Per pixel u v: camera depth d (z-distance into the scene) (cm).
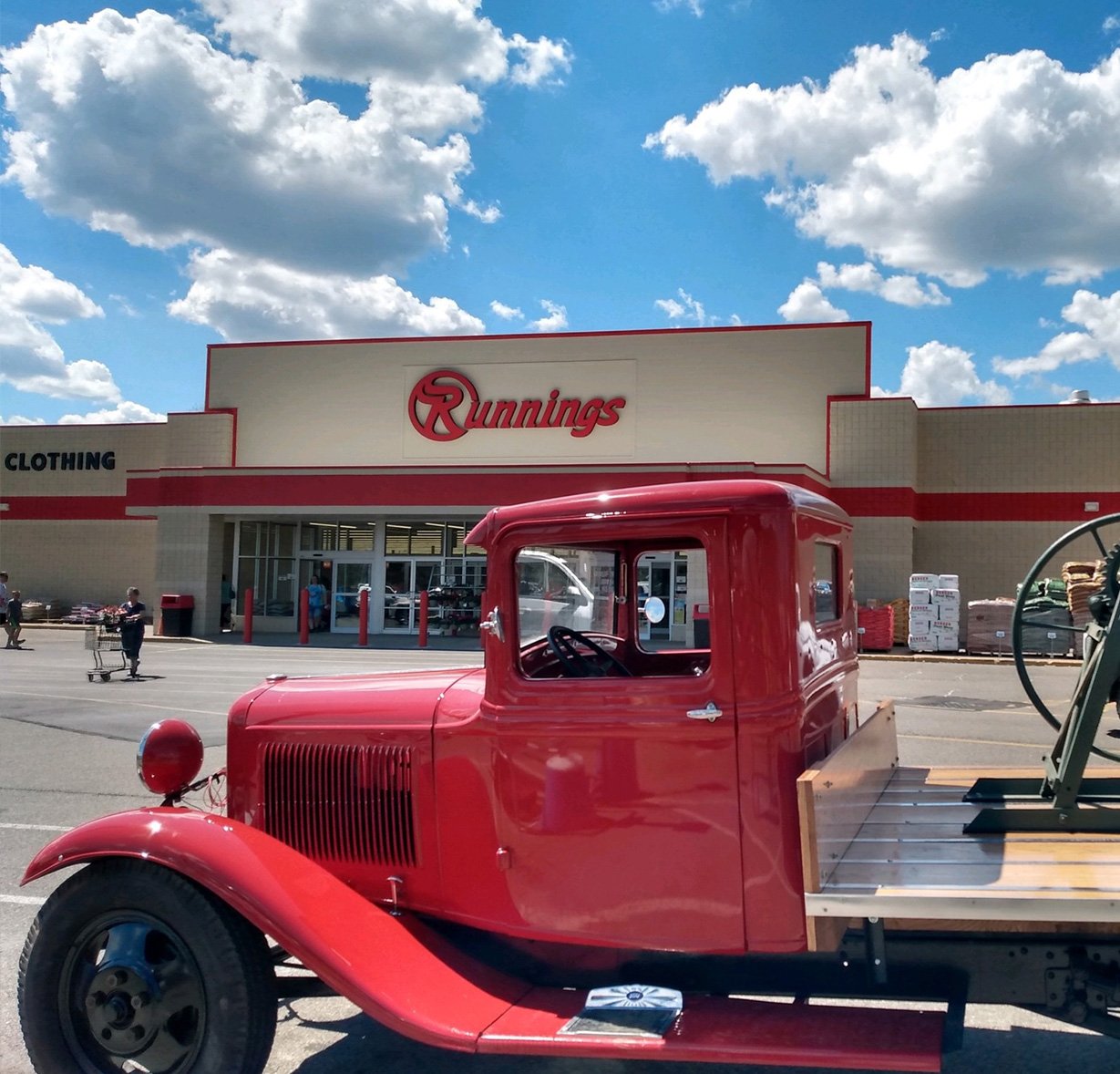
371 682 405
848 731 394
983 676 1788
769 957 331
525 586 354
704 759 314
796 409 2666
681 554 407
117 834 332
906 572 2552
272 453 2989
